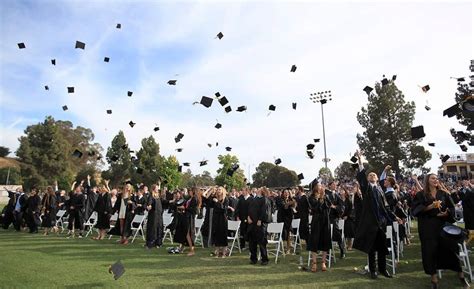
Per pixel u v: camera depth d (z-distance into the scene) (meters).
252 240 7.57
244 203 10.06
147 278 5.96
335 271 6.71
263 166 67.19
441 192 5.57
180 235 8.73
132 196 12.38
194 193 8.99
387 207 6.35
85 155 70.75
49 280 5.62
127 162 50.22
